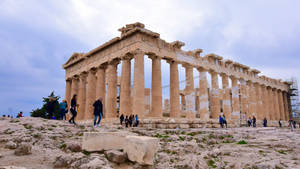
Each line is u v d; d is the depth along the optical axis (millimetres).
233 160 9680
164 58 31406
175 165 8438
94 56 37219
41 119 17344
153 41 29703
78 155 7793
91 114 35812
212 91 37750
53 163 7457
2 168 5555
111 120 27859
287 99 63094
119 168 7508
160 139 13250
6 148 9164
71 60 45062
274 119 51812
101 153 9031
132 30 28219
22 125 14148
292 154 10766
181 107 54812
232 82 43000
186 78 33812
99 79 35031
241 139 15992
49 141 10719
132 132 15523
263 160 9281
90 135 8922
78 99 39844
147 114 40344
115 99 32062
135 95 26438
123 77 29500
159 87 28875
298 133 20484
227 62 41562
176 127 26109
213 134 16875
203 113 34000
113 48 32625
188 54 34344
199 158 9180
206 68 36562
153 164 8359
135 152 7758
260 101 48438
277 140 15148
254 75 48781
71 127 15031
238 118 40531
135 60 27672
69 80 46125
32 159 7766
